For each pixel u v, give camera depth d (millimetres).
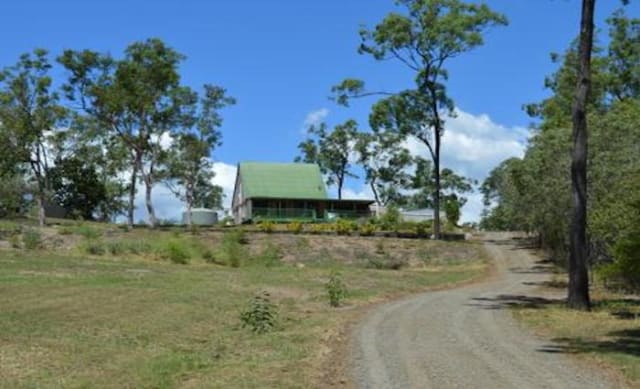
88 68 57219
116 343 15023
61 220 66312
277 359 13750
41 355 13258
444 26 53656
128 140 59625
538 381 11484
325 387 11219
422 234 59844
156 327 17484
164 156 64312
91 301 21625
